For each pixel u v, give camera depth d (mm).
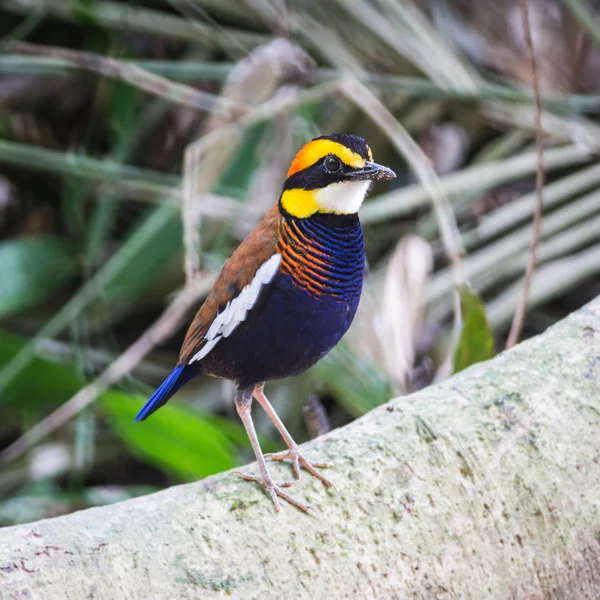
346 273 6430
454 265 9688
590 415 6332
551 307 13930
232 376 6727
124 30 14086
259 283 6363
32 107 15195
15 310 12734
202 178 10906
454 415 6203
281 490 5688
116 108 14000
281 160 11656
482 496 5891
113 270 11828
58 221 15062
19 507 11227
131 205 14766
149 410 6801
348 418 12719
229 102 10867
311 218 6336
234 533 5375
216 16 14398
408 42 13656
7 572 4832
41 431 9711
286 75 10969
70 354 12297
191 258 9062
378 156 14305
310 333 6484
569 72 15820
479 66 15805
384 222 13953
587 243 13391
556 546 5965
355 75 12812
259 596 5156
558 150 12977
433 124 15008
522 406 6285
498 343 13008
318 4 13719
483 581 5703
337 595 5309
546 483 6035
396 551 5555
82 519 5281
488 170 12734
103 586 4914
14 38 13938
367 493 5750
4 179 14781
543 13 16172
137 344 9305
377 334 9031
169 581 5039
